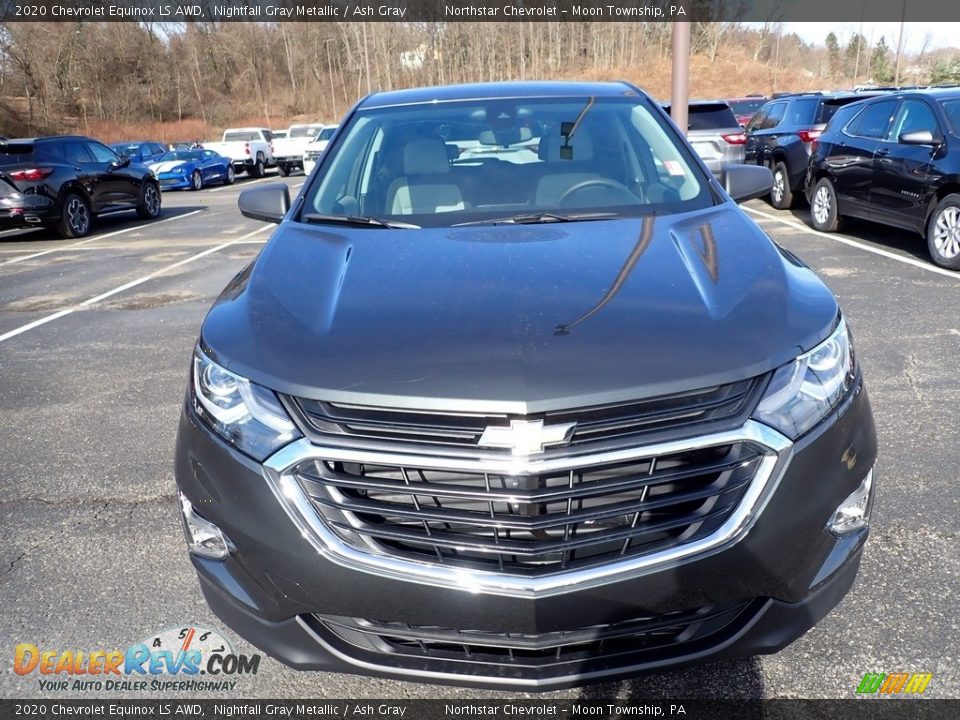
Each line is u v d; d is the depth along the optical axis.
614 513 1.75
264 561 1.90
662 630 1.92
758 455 1.81
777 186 11.73
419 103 3.65
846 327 2.17
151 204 14.98
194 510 2.04
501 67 61.03
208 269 8.88
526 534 1.77
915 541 2.86
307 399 1.84
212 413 1.98
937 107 7.53
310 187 3.22
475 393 1.75
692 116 13.12
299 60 65.50
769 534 1.83
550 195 3.04
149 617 2.66
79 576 2.91
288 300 2.23
